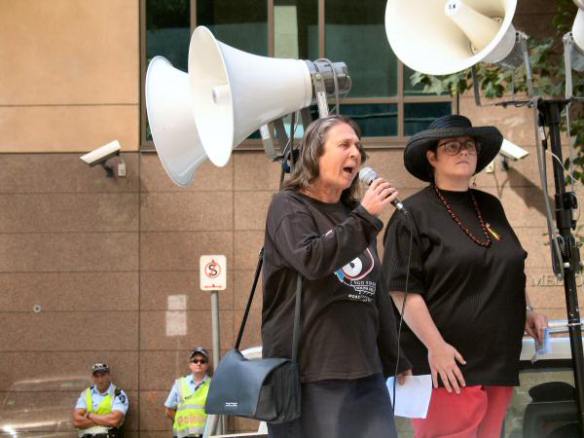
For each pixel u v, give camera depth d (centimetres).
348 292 399
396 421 483
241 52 479
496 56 523
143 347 1347
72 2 1374
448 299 477
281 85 476
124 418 1323
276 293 406
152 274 1351
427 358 478
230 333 1340
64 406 1344
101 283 1353
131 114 1364
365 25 1379
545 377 487
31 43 1373
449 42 531
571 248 506
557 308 1292
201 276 1070
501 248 479
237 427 771
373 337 408
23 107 1370
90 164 1327
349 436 392
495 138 499
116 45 1372
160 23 1385
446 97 1352
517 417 480
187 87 553
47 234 1358
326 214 405
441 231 480
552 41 948
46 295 1355
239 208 1351
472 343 472
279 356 400
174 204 1355
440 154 492
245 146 1352
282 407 386
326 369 393
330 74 484
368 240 378
